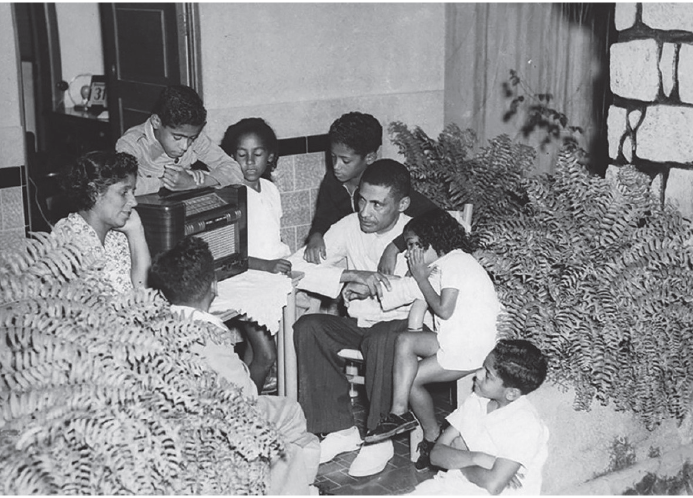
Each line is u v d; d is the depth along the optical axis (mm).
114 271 3699
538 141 6887
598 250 4184
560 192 4379
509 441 3529
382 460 4266
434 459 3693
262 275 4203
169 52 5648
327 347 4332
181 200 3908
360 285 4414
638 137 4727
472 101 6715
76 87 8703
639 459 4320
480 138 6777
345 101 6074
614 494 4199
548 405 4031
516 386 3535
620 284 4078
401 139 6074
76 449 2287
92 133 7953
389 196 4422
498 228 4332
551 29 6730
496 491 3529
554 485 4090
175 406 2531
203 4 5414
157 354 2545
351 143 4816
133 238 3707
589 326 4043
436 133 6609
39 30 8516
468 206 5109
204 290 3348
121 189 3549
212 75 5512
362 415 4895
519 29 6684
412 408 4199
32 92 8602
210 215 3977
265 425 2691
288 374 4367
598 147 6828
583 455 4152
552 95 6836
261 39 5656
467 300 4039
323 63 5957
